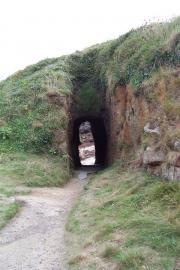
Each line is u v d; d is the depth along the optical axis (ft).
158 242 25.41
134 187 37.50
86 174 65.72
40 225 35.86
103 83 78.13
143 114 48.42
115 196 37.99
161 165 37.55
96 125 91.61
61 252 29.12
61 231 33.96
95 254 26.37
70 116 76.07
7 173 51.19
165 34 55.31
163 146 37.96
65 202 44.24
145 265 23.22
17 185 48.70
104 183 46.37
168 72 44.04
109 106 72.54
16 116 67.67
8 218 37.14
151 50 53.06
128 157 52.44
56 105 68.33
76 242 29.96
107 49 79.92
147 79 49.67
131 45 64.69
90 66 85.20
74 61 87.25
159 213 30.19
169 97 41.24
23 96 72.33
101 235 29.01
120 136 60.03
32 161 56.70
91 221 33.17
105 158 83.05
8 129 64.23
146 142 42.14
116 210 33.81
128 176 43.32
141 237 26.43
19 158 57.67
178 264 23.04
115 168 53.98
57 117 65.92
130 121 54.80
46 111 67.26
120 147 58.90
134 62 57.52
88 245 28.30
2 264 27.50
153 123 43.14
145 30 64.85
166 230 26.63
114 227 29.53
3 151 60.03
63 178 55.72
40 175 52.75
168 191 32.86
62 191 49.85
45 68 84.69
